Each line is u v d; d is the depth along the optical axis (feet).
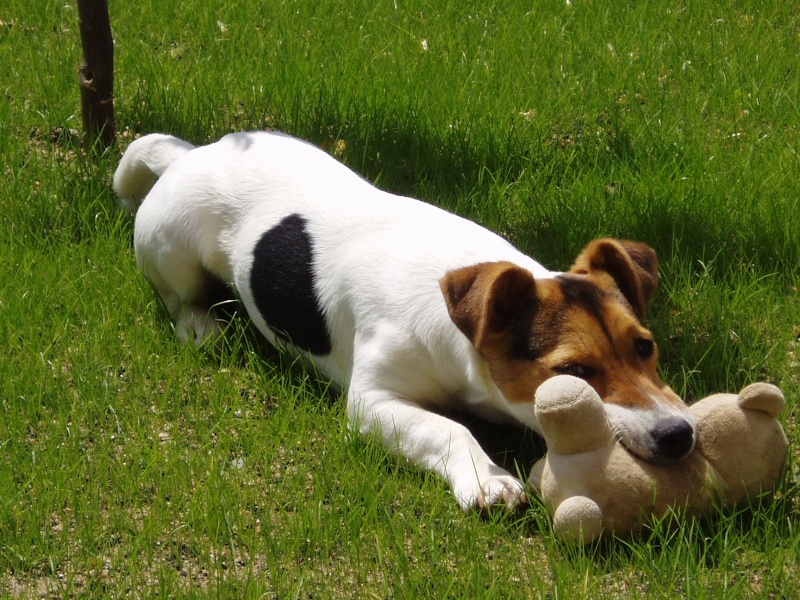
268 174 20.92
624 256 16.74
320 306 19.20
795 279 22.08
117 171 24.34
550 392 14.73
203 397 19.66
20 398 19.03
